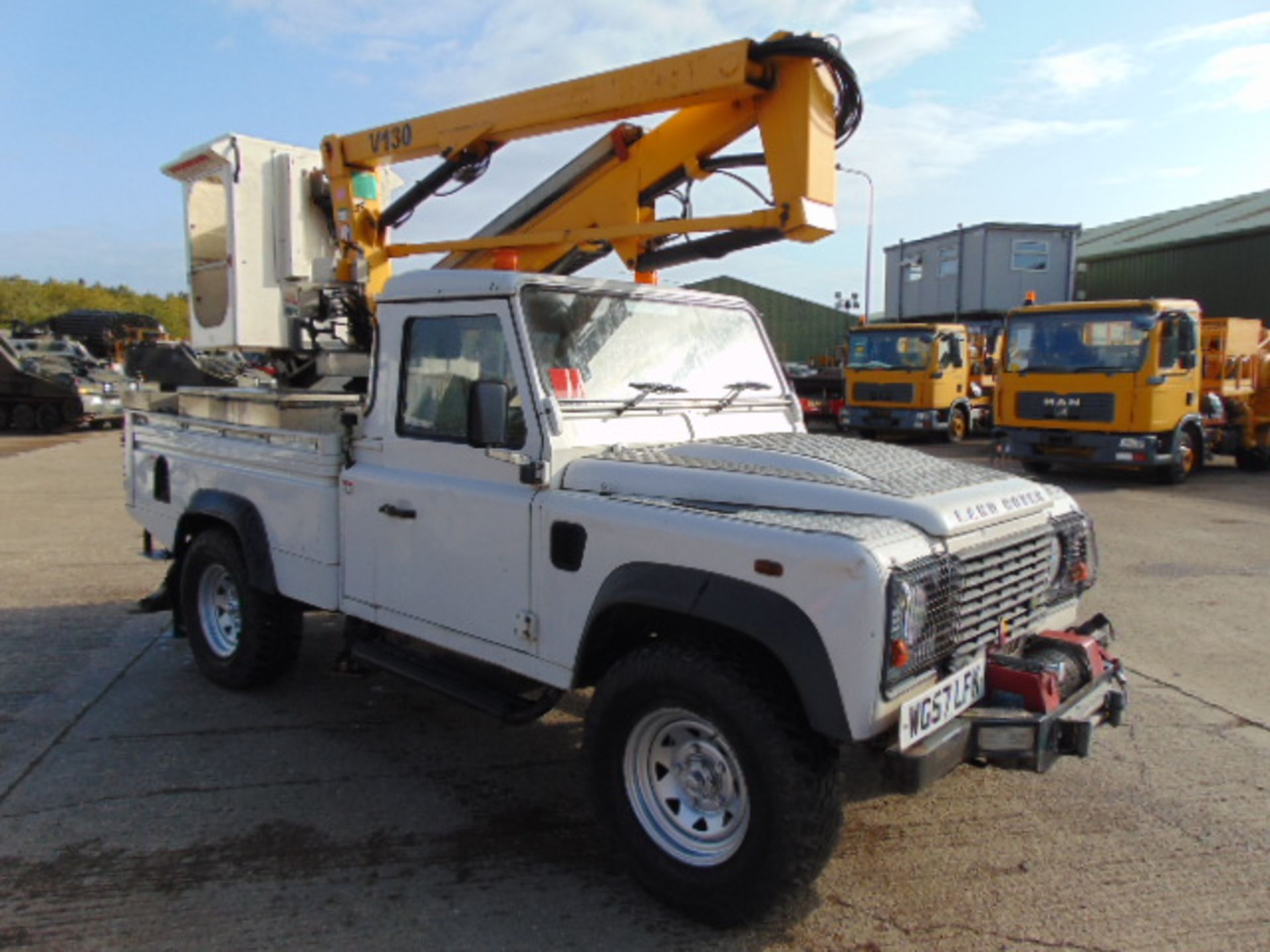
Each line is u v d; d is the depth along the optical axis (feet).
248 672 16.17
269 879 10.82
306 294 17.63
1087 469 49.80
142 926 9.87
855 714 8.58
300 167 19.24
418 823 12.22
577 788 13.33
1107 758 14.30
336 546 14.11
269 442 15.25
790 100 12.54
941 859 11.41
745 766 9.26
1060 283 98.17
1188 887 10.80
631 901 10.49
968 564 9.87
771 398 14.89
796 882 9.16
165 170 19.97
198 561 16.97
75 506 36.68
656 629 10.84
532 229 16.70
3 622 20.94
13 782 13.15
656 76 13.20
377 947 9.59
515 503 11.42
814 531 9.17
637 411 12.62
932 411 63.41
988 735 9.47
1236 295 90.22
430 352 12.86
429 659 13.30
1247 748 14.66
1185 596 23.56
